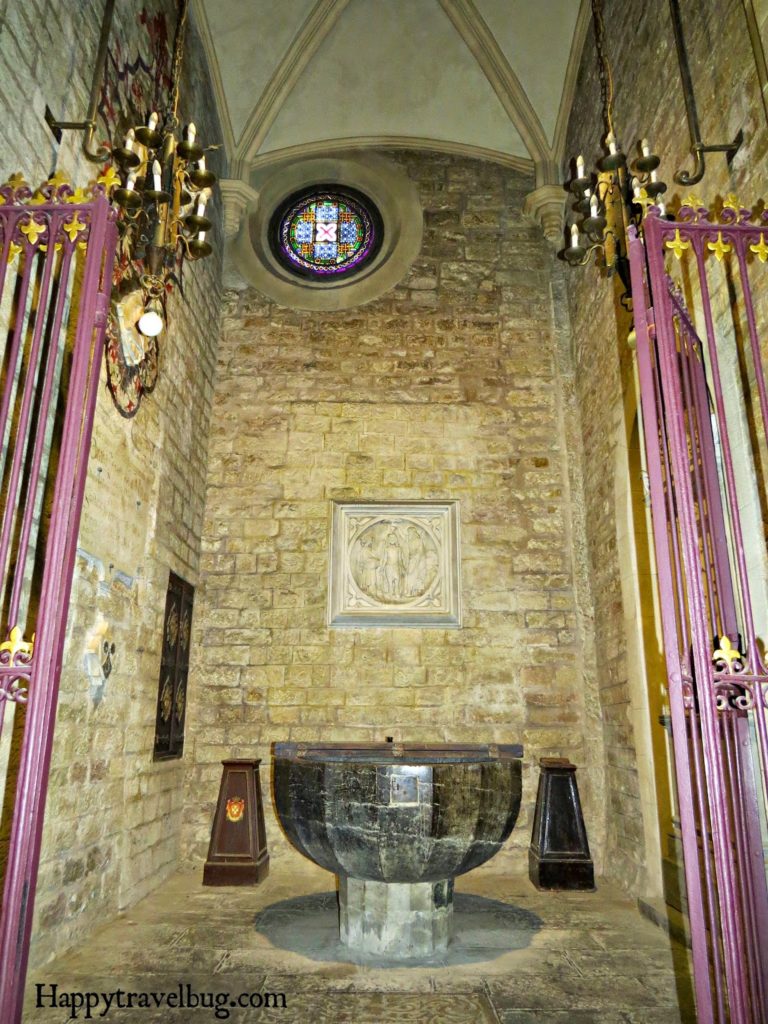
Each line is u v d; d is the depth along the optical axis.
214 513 6.05
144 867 4.48
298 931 3.72
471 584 5.92
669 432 2.31
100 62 3.31
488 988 2.97
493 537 6.04
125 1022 2.63
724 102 3.48
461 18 6.46
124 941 3.55
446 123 6.99
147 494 4.61
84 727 3.64
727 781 2.66
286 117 6.93
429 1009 2.77
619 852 5.00
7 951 1.89
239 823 4.91
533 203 6.77
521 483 6.17
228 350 6.46
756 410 3.11
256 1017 2.69
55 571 2.13
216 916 4.01
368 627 5.79
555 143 6.82
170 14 5.11
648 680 4.70
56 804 3.32
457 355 6.48
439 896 3.47
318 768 3.29
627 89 5.09
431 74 6.81
